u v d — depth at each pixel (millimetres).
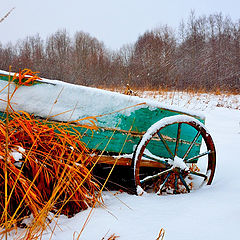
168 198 2373
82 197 2045
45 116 2189
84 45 24750
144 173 3012
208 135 2832
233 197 2215
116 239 1548
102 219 1824
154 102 2639
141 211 2000
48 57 20156
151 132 2465
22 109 2113
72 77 16812
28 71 2148
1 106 2043
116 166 2889
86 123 2330
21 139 1970
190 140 2949
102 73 17406
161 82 13594
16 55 20516
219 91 12781
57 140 2051
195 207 2051
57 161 1927
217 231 1616
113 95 2457
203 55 17266
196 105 9672
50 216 1839
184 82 14516
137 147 2461
